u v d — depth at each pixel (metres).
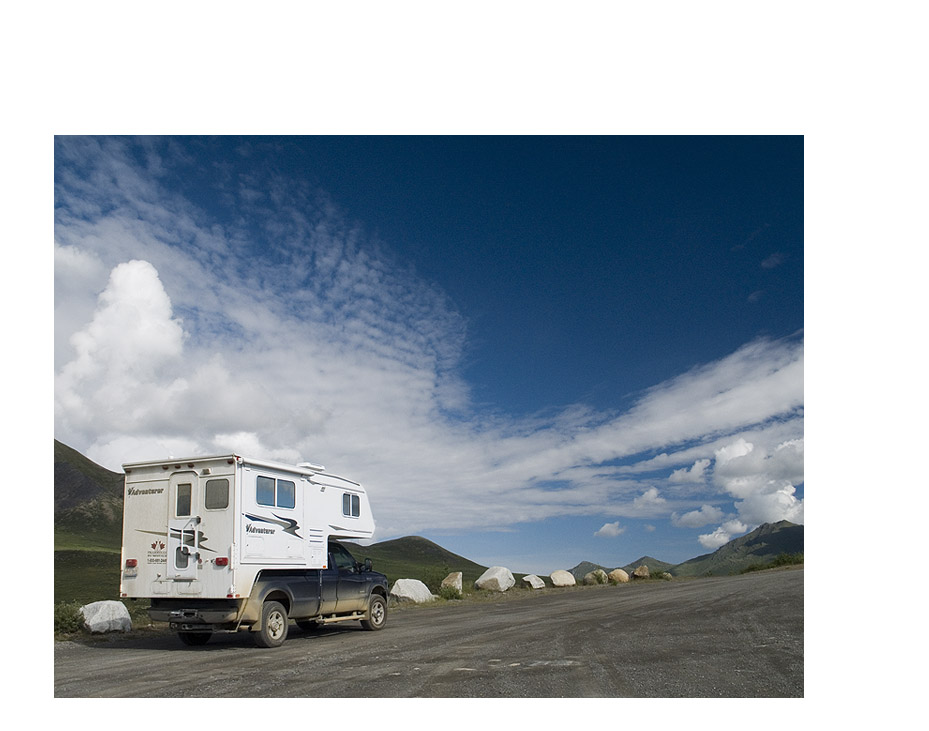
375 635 14.02
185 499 12.25
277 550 12.70
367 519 15.62
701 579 32.38
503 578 29.34
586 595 25.73
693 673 9.12
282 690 8.21
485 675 9.03
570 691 8.07
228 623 11.91
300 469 13.42
